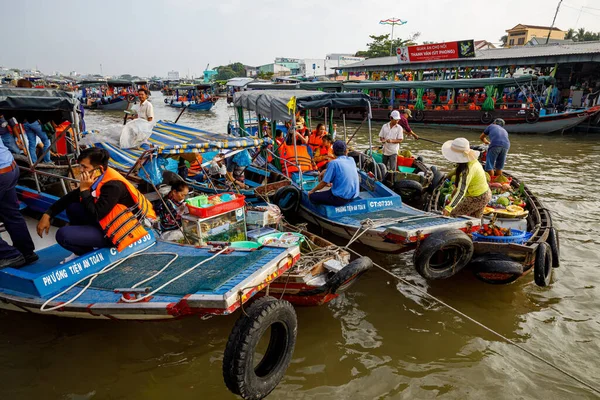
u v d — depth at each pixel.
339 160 6.63
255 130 14.67
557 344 4.70
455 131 22.61
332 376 4.30
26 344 4.76
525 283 5.98
